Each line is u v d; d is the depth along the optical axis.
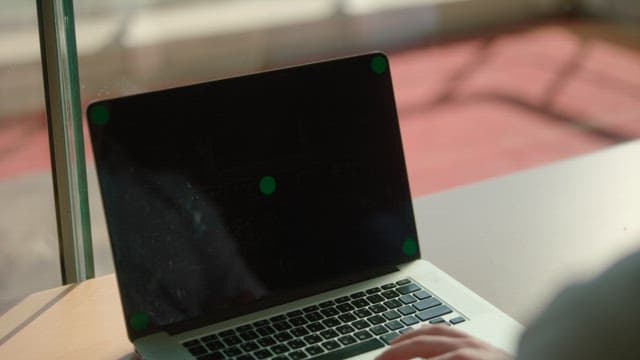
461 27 5.42
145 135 1.17
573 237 1.37
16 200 2.56
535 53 4.84
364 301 1.20
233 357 1.09
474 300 1.20
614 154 1.62
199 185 1.19
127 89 1.61
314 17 5.74
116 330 1.19
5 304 1.24
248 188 1.21
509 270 1.30
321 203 1.25
